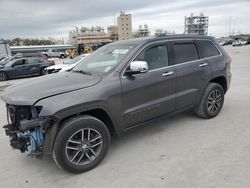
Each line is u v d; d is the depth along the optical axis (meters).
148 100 4.09
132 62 3.74
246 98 6.98
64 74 4.23
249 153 3.76
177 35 4.75
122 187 3.11
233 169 3.34
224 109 5.96
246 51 37.12
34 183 3.31
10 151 4.28
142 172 3.41
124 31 106.06
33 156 3.39
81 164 3.45
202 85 4.97
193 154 3.81
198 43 5.04
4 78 15.84
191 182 3.12
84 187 3.17
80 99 3.31
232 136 4.39
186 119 5.34
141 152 3.98
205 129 4.76
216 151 3.87
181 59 4.62
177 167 3.47
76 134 3.37
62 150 3.24
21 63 16.69
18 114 3.39
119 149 4.12
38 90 3.39
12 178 3.46
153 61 4.21
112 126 3.79
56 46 87.94
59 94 3.29
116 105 3.68
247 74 11.97
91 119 3.45
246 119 5.21
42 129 3.24
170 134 4.61
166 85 4.30
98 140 3.60
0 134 5.09
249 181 3.07
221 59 5.36
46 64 17.88
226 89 5.66
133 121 3.97
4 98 3.54
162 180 3.20
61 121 3.32
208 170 3.35
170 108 4.46
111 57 4.19
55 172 3.55
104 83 3.62
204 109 5.13
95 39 103.06
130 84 3.82
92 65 4.30
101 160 3.65
